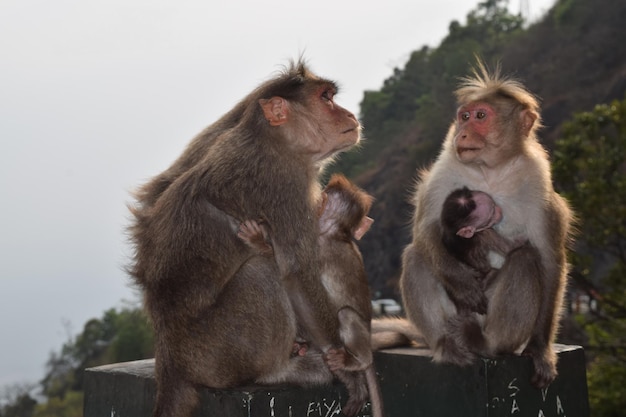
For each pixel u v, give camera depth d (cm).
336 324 176
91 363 1325
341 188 185
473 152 191
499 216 190
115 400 188
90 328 1467
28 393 1402
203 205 175
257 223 173
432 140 1364
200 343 172
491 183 194
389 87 1912
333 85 187
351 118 186
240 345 173
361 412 180
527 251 188
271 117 178
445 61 1702
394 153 1466
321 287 176
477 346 183
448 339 184
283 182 176
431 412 183
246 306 173
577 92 1255
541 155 196
